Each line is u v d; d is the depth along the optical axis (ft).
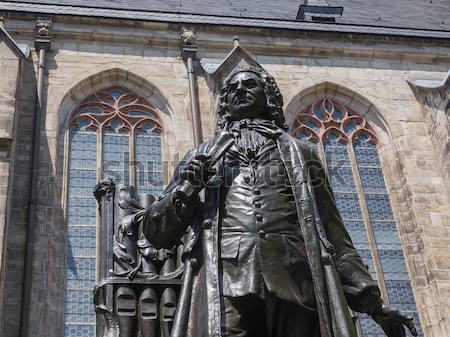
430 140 111.75
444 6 160.76
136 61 113.09
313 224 22.56
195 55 114.11
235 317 21.12
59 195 96.02
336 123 114.01
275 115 26.89
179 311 21.49
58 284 87.86
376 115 115.75
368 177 108.58
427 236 100.12
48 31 111.04
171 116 108.58
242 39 119.34
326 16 135.03
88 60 111.45
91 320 86.28
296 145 24.91
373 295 22.88
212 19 122.52
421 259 99.14
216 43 117.80
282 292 21.16
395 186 107.34
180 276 26.68
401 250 100.94
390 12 153.58
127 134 106.22
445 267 97.09
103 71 110.42
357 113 115.96
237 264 21.76
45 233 90.58
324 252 22.02
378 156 111.55
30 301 84.38
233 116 26.89
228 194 23.61
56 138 101.04
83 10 117.60
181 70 113.50
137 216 30.27
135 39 115.14
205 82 111.86
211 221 22.75
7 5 115.14
